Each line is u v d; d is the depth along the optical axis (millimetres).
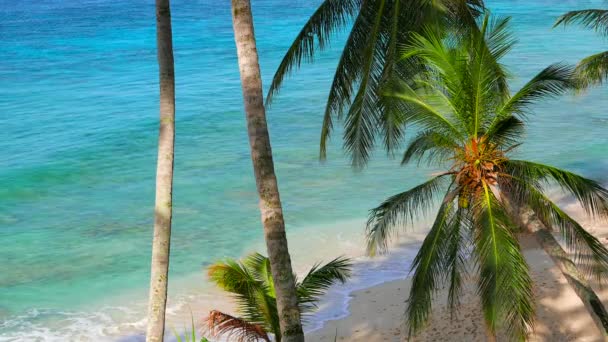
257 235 27484
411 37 16234
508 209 15727
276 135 40094
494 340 14359
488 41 15414
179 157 36656
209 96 50344
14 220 29312
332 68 59031
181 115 44781
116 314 21875
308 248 25594
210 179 33500
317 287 14234
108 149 39031
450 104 15391
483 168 15156
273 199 9461
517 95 15117
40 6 101875
